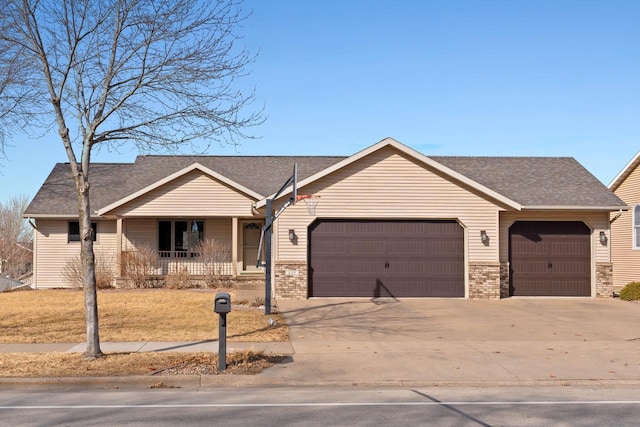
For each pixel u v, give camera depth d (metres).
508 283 22.14
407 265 21.80
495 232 21.80
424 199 21.73
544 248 22.44
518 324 16.34
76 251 26.97
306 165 28.56
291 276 21.39
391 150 21.75
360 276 21.75
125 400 9.11
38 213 26.30
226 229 26.86
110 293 22.58
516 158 27.52
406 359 12.00
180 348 12.76
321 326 15.85
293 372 10.91
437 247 21.91
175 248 26.67
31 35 11.81
